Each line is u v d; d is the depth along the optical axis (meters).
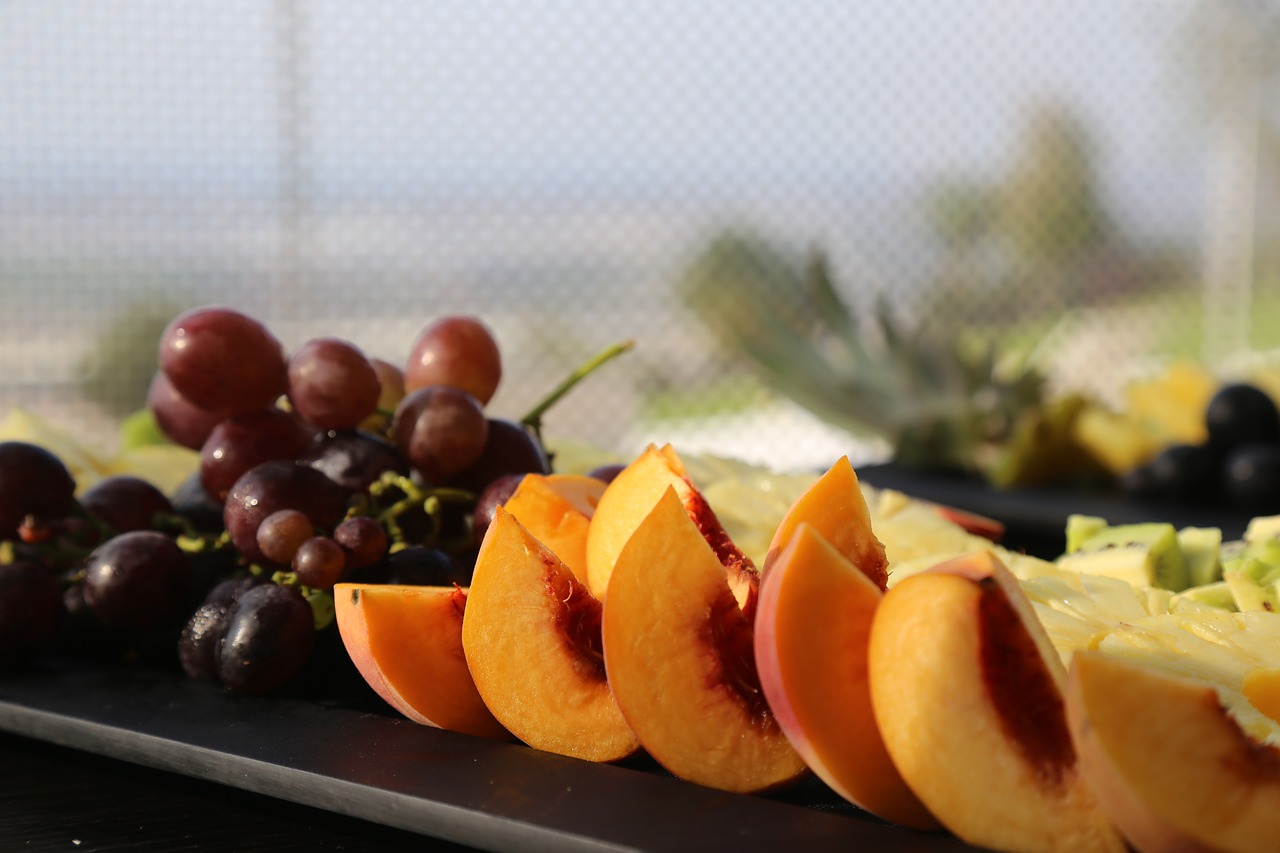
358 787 0.48
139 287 1.23
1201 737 0.44
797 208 1.56
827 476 0.48
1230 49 1.90
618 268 1.40
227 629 0.53
